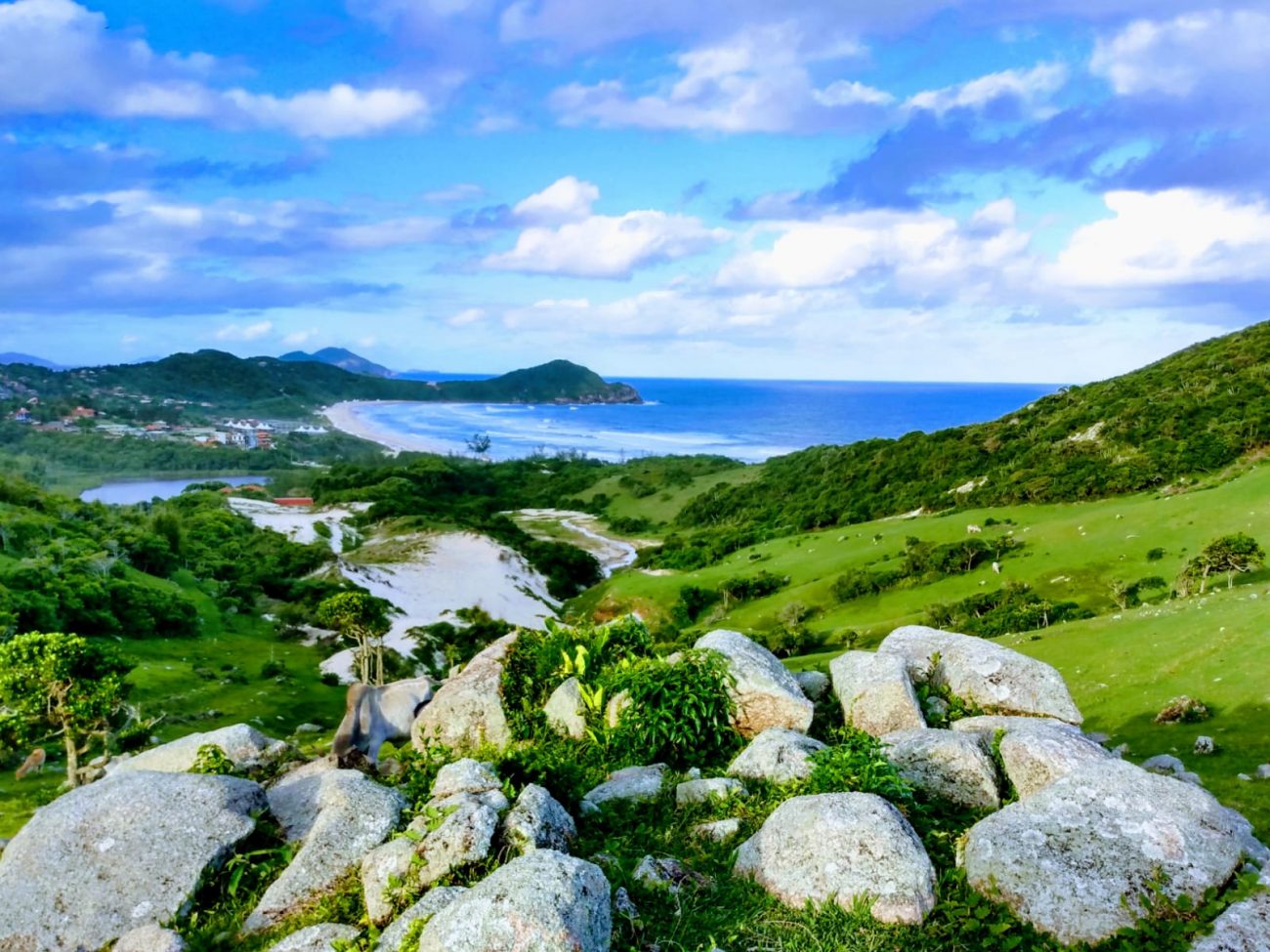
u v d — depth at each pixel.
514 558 123.38
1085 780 7.62
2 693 26.25
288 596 102.62
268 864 8.02
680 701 11.12
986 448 137.00
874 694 11.30
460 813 7.27
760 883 7.24
